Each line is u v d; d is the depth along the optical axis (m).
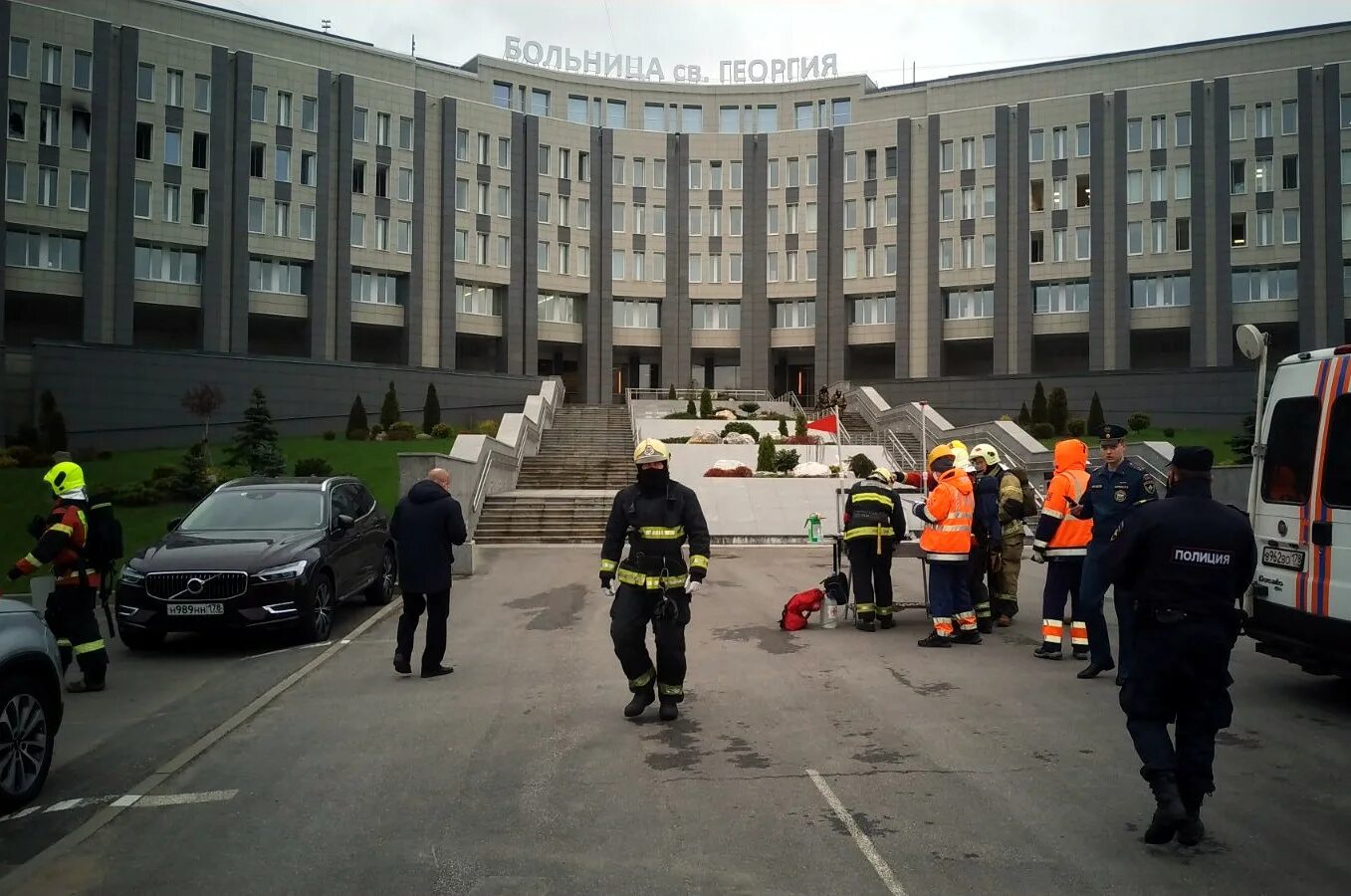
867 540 11.19
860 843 4.89
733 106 63.69
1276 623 7.93
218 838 5.15
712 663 9.45
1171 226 53.56
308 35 53.12
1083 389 45.81
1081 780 5.86
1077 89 56.09
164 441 40.47
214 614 10.26
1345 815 5.27
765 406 50.72
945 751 6.47
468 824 5.25
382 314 54.66
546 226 59.50
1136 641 5.10
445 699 8.21
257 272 50.94
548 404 41.44
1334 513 7.35
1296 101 51.47
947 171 58.03
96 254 46.22
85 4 47.50
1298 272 51.03
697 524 7.42
